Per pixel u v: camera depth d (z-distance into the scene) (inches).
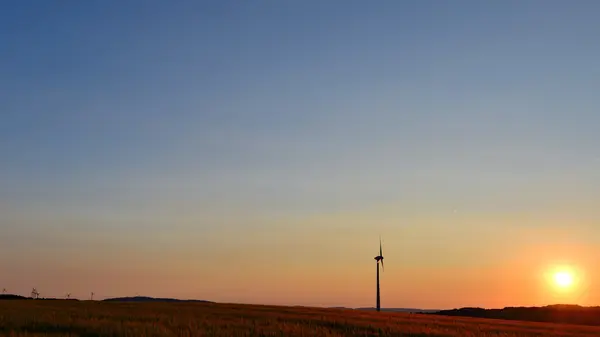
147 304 3358.8
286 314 2738.7
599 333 2667.3
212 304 3659.0
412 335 1969.7
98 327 1702.8
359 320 2471.7
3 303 3097.9
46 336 1455.5
